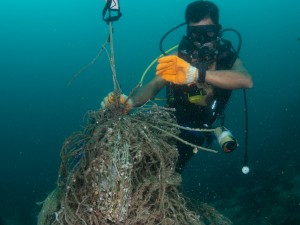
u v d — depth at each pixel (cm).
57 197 175
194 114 335
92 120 182
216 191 1040
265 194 838
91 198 154
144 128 167
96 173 152
